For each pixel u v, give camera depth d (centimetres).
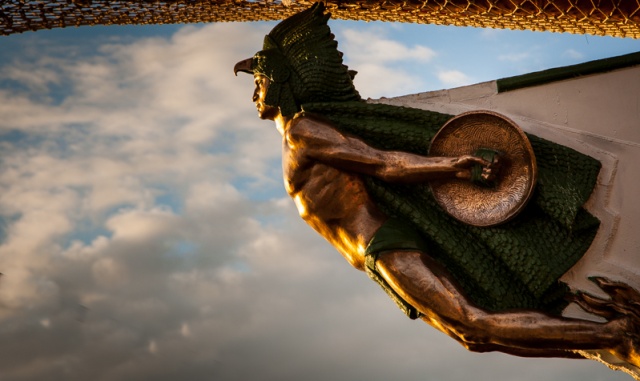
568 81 639
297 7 703
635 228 611
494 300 610
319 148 632
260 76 656
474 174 611
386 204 632
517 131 609
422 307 608
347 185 632
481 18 688
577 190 612
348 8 688
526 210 617
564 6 659
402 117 638
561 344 593
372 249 617
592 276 607
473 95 644
